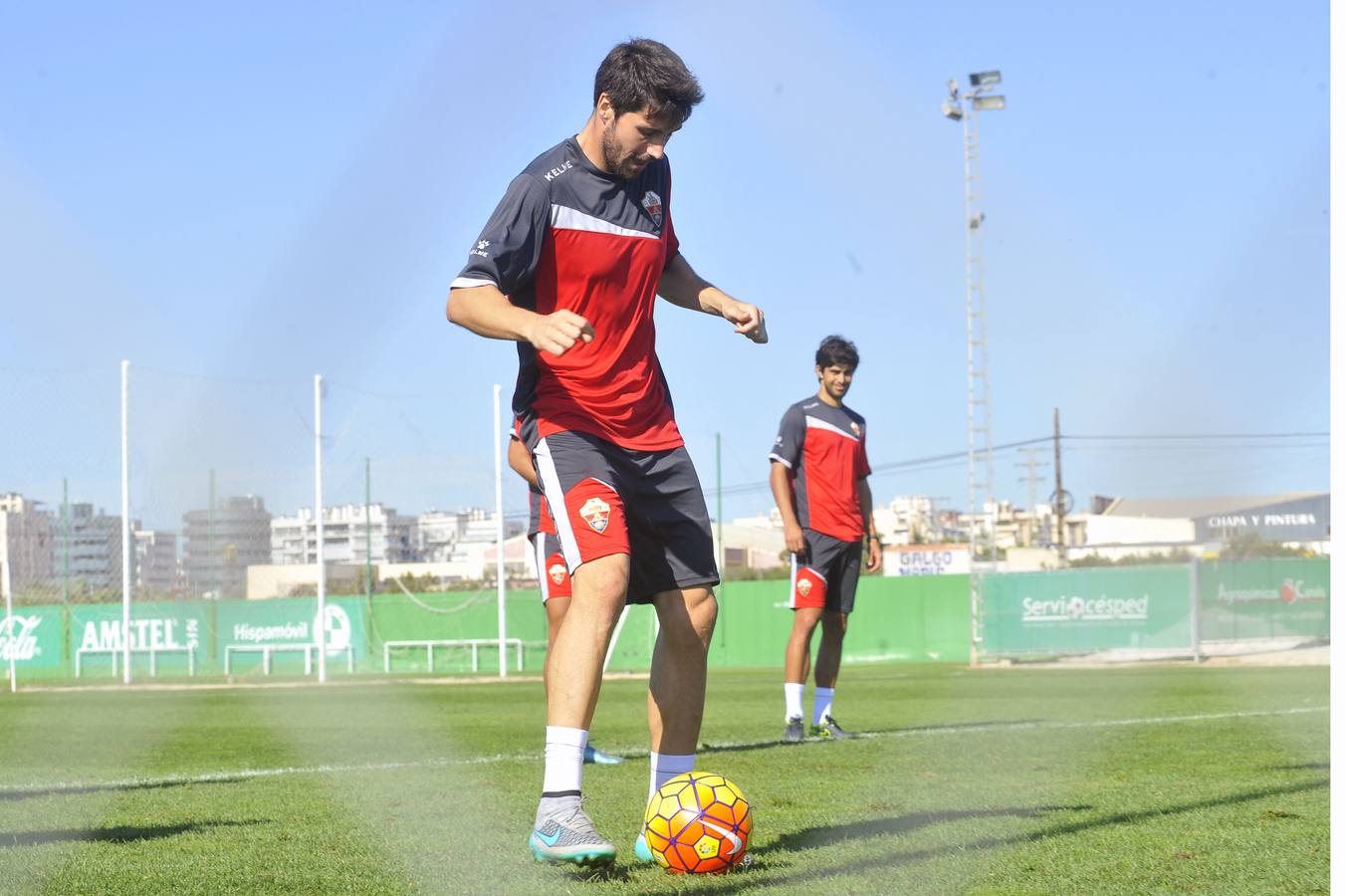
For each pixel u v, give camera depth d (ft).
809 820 12.35
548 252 10.09
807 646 22.59
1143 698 33.40
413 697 42.01
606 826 12.13
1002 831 11.47
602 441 10.25
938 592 81.00
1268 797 13.64
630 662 70.49
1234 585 62.44
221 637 63.26
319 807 14.12
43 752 22.72
